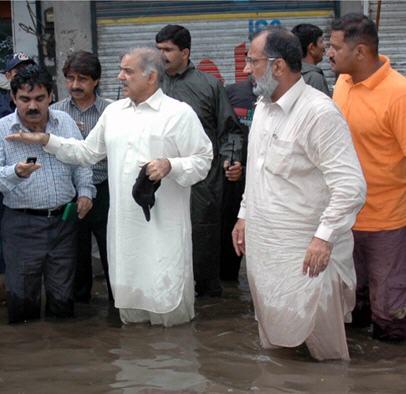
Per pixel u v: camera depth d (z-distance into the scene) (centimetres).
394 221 514
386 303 518
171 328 553
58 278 576
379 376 463
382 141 506
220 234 654
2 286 632
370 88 506
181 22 918
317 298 470
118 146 538
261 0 908
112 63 928
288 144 464
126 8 918
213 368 474
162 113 538
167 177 536
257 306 492
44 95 557
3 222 572
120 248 542
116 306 549
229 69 921
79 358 495
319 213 470
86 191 579
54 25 934
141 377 461
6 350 514
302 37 651
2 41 984
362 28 501
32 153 563
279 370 471
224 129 638
